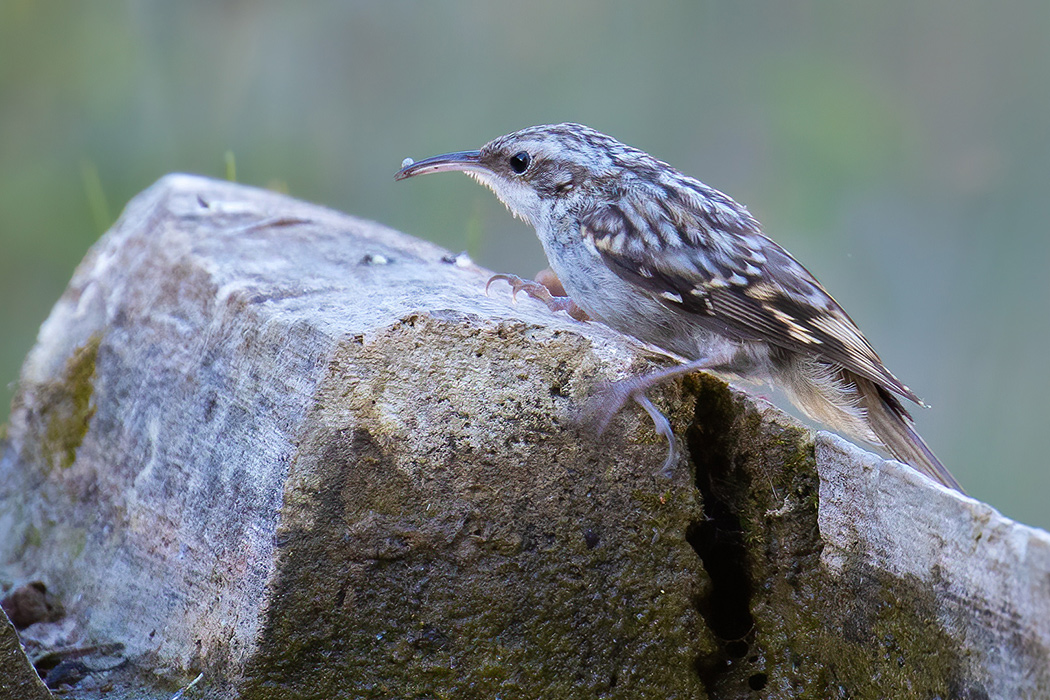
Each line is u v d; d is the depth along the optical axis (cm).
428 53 1638
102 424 765
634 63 1661
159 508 673
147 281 786
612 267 750
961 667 519
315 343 589
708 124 1647
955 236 1595
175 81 1565
